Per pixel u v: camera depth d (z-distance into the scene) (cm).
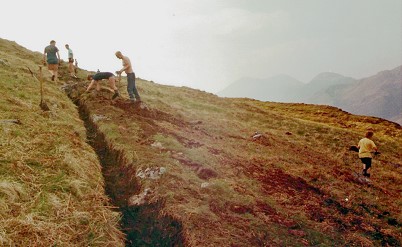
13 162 693
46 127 948
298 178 1091
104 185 825
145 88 2266
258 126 2044
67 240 547
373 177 1438
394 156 2141
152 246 653
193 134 1357
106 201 735
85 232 589
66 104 1318
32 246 504
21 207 577
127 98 1636
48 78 1716
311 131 2177
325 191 1017
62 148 830
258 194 872
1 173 647
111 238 612
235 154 1207
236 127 1791
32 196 622
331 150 1823
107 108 1335
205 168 945
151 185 801
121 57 1493
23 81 1360
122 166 916
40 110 1072
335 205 929
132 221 713
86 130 1157
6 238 496
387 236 799
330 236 740
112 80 1507
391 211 964
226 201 785
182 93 2616
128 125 1182
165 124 1373
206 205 749
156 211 732
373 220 877
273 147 1506
